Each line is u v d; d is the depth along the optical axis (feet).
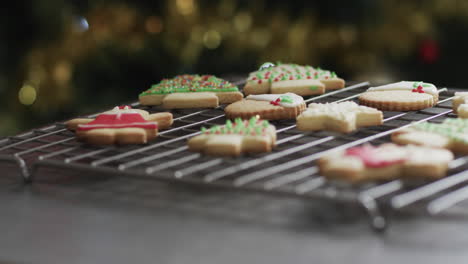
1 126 4.31
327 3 4.21
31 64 4.29
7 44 4.34
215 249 2.06
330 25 4.23
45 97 4.32
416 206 2.18
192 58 4.21
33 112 4.41
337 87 3.14
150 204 2.26
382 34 4.23
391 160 2.28
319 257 2.02
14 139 2.73
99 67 4.30
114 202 2.28
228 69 4.34
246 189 2.21
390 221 2.14
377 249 2.04
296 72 3.17
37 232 2.16
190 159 2.43
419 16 4.21
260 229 2.13
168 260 2.04
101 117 2.69
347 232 2.10
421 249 2.04
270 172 2.29
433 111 2.82
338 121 2.63
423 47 4.36
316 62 4.26
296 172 2.36
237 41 4.20
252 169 2.40
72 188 2.37
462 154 2.45
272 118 2.79
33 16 4.24
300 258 2.02
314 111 2.69
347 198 2.13
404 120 2.75
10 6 4.24
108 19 4.26
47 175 2.46
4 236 2.16
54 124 2.85
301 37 4.15
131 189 2.35
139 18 4.29
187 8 4.21
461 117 2.68
